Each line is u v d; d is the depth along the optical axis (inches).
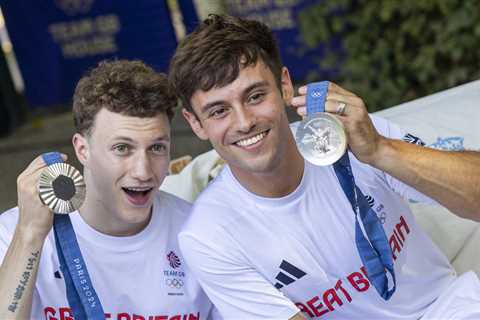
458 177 77.1
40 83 277.4
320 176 83.0
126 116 78.8
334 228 82.6
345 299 84.8
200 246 82.4
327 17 221.0
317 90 74.2
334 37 228.5
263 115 75.9
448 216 110.0
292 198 81.7
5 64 266.8
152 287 87.6
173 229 89.1
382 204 85.7
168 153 83.3
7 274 77.2
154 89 79.8
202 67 74.5
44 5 266.4
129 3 259.1
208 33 75.5
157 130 80.4
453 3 196.5
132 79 79.7
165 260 87.8
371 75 217.8
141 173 80.3
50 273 86.0
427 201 84.8
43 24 269.0
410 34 208.2
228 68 74.3
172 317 88.7
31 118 279.6
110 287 86.7
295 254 82.5
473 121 121.6
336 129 72.6
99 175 82.4
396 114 127.4
